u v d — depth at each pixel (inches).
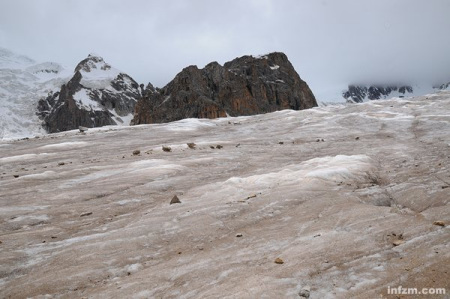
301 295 285.4
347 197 598.2
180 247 451.2
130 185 831.7
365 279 300.4
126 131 2623.0
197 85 5871.1
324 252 367.6
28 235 523.2
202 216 553.3
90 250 448.1
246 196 667.4
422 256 323.6
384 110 2615.7
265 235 461.4
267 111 6033.5
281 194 643.5
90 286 360.5
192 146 1520.7
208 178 923.4
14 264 425.1
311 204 571.5
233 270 354.9
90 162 1227.9
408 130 1718.8
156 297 319.3
